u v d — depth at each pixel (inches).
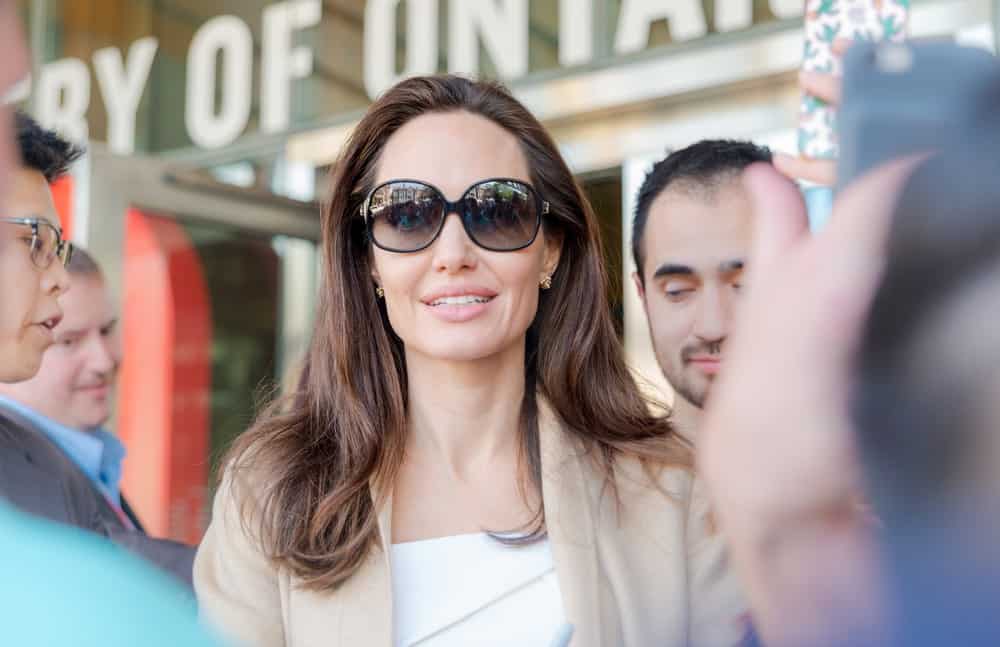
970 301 11.6
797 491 13.1
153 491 139.2
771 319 13.5
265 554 53.6
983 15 116.6
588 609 52.0
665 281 74.1
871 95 13.7
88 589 14.4
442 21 171.5
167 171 134.0
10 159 15.5
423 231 54.7
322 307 59.8
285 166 187.5
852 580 13.0
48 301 62.3
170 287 137.6
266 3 191.3
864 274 12.5
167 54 201.6
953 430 11.7
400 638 52.3
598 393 60.2
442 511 56.3
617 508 56.0
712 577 54.3
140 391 136.3
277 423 58.8
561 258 61.6
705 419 14.3
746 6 137.9
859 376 12.4
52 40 211.6
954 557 11.9
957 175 12.0
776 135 138.8
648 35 147.9
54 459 70.0
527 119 59.2
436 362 57.2
